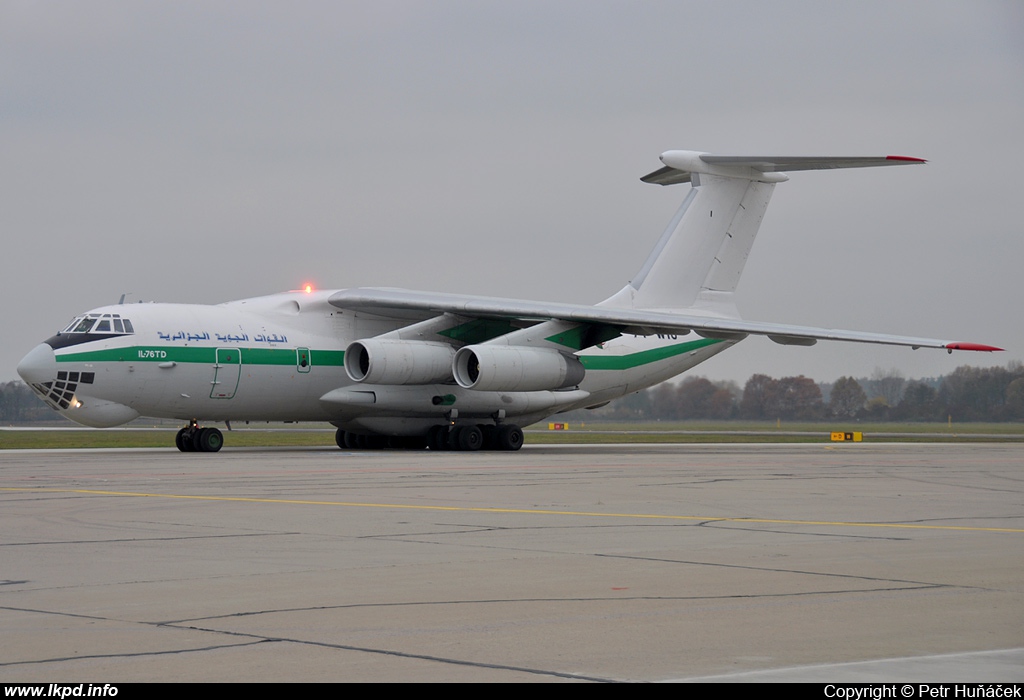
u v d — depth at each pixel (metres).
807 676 15.23
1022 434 157.25
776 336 74.62
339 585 21.94
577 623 18.55
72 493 41.47
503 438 81.38
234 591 21.30
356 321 80.62
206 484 45.81
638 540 28.53
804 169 76.44
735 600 20.47
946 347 72.81
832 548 27.17
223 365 73.25
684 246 85.44
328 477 49.97
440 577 22.86
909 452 83.25
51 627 18.16
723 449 89.69
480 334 80.50
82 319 71.50
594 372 85.00
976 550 26.92
